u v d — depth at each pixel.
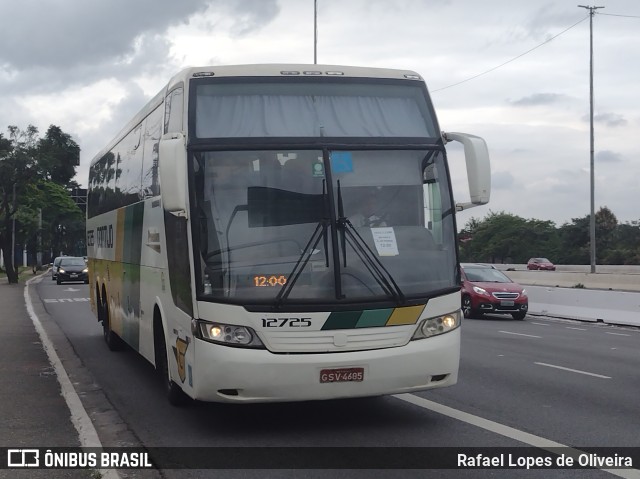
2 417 9.16
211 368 7.52
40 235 72.19
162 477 6.72
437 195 8.34
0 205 50.56
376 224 8.00
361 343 7.69
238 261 7.67
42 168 49.75
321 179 8.00
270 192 7.88
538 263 70.69
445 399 10.06
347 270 7.77
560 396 10.31
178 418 9.11
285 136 8.13
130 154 12.32
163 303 9.38
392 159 8.25
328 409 9.45
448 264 8.21
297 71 8.52
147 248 10.55
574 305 25.80
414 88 8.78
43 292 38.72
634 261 79.62
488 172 8.34
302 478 6.61
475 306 24.66
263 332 7.49
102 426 8.78
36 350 15.48
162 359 9.98
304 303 7.57
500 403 9.80
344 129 8.30
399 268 7.93
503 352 15.41
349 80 8.59
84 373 12.55
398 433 8.16
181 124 8.28
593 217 46.84
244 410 9.45
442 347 7.96
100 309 16.31
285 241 7.76
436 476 6.62
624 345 17.02
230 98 8.28
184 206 7.65
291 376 7.49
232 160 7.95
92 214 17.64
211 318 7.56
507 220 101.81
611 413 9.19
